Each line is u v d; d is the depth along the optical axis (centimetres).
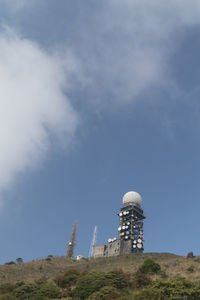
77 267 10044
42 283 7250
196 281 6241
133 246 14675
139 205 16512
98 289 6062
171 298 4750
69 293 6250
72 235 15288
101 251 14962
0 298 5834
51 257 12250
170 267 7900
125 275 6725
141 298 4875
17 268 9506
